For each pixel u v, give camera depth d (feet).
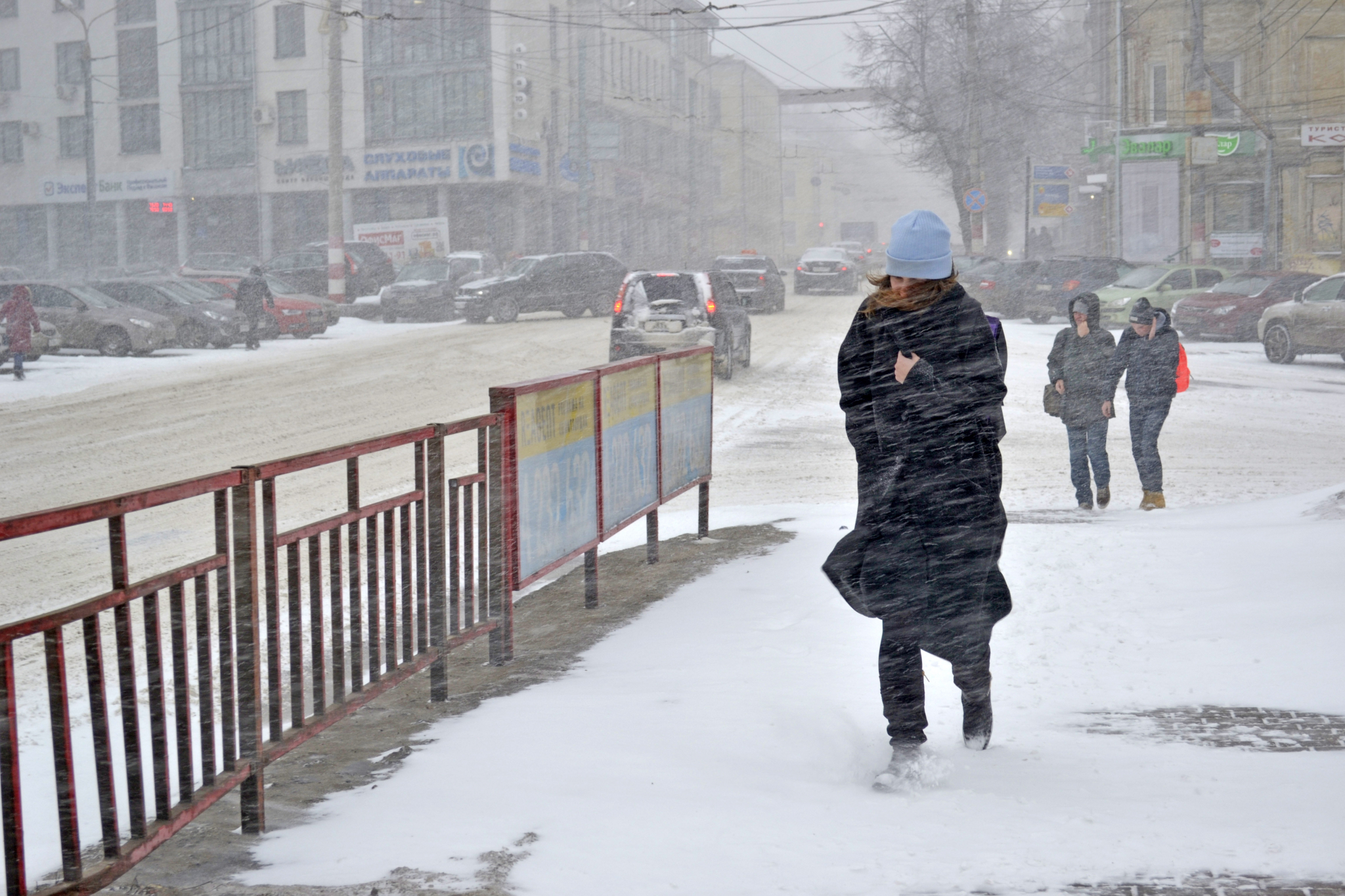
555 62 179.52
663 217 244.63
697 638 17.08
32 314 62.95
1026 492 34.12
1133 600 17.43
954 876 8.62
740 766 11.19
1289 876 8.46
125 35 179.01
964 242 172.76
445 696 14.74
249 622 10.57
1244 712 12.67
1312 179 131.64
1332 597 16.14
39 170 185.47
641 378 22.30
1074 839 9.25
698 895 8.39
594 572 20.18
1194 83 112.68
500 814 10.07
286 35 170.81
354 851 9.47
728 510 31.42
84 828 11.51
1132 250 138.41
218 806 11.47
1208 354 78.54
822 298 139.13
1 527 7.85
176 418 49.03
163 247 181.57
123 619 9.14
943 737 12.23
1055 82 184.96
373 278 117.39
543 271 103.86
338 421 48.29
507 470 16.37
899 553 11.44
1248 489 34.30
